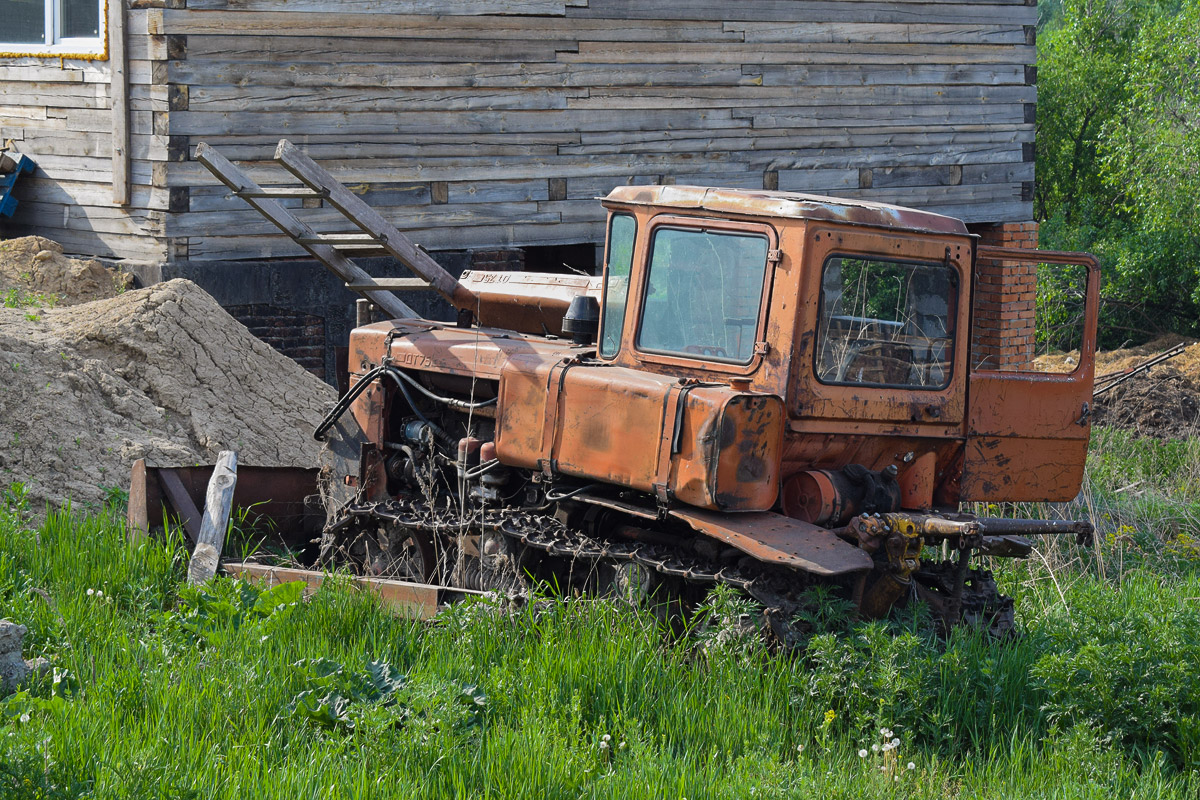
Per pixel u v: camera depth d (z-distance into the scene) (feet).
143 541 68.59
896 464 60.13
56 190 117.29
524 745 44.32
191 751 42.75
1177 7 314.76
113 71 108.47
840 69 146.51
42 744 40.27
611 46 131.13
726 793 42.60
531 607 56.44
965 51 155.43
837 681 50.65
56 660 51.34
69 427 85.05
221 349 98.78
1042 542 88.63
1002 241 161.48
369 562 71.05
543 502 63.62
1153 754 49.98
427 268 74.49
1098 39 333.21
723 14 137.69
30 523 75.66
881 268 57.21
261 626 54.70
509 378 62.08
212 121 108.99
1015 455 65.10
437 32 120.37
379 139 118.11
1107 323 268.82
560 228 130.11
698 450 52.85
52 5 116.37
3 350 87.51
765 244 55.72
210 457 90.68
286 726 46.70
